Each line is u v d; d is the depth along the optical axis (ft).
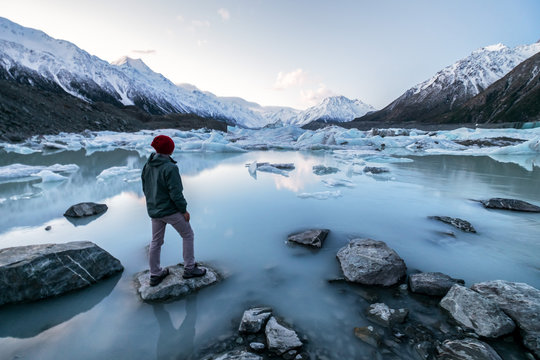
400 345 6.97
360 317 8.11
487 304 7.79
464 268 10.98
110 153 60.23
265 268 10.98
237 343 7.13
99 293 9.29
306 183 27.73
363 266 10.33
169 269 10.41
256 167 36.78
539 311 7.48
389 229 15.16
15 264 8.82
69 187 25.25
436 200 21.27
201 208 18.86
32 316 8.09
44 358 6.58
